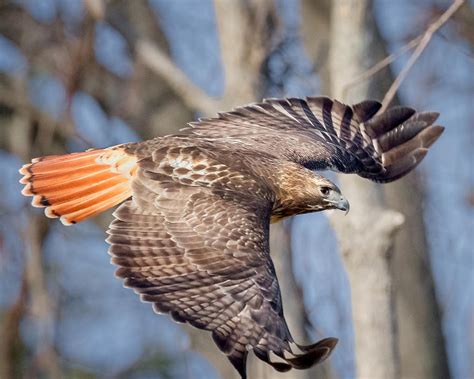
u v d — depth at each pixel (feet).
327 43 66.08
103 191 37.99
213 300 35.12
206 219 36.29
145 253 35.81
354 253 49.78
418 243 67.10
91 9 64.23
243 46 56.80
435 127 46.83
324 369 57.26
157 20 70.59
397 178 45.85
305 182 41.29
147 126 70.95
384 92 62.85
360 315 50.19
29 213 65.41
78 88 68.33
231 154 39.40
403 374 67.92
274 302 35.29
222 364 63.93
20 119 70.74
